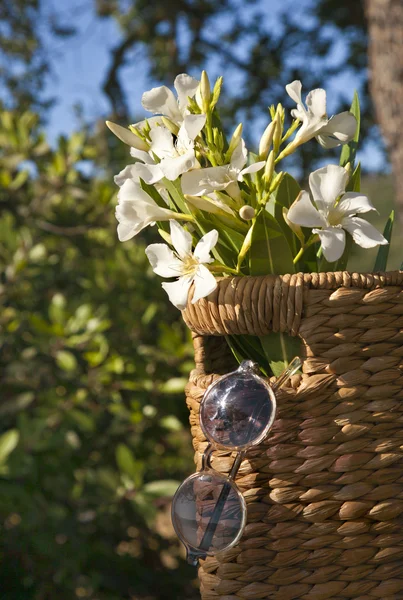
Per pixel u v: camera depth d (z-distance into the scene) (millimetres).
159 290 2678
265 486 820
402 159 2621
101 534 2486
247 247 818
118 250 2684
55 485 2322
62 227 2811
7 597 2104
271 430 813
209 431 807
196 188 821
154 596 2576
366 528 819
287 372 812
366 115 6426
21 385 2490
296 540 817
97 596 2449
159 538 2654
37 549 2199
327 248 798
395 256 5473
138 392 2455
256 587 819
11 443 1886
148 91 854
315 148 5781
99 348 2436
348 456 813
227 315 812
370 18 2703
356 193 819
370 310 808
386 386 816
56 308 2297
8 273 2488
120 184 874
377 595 822
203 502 807
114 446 2619
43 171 2770
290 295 801
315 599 819
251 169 813
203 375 867
